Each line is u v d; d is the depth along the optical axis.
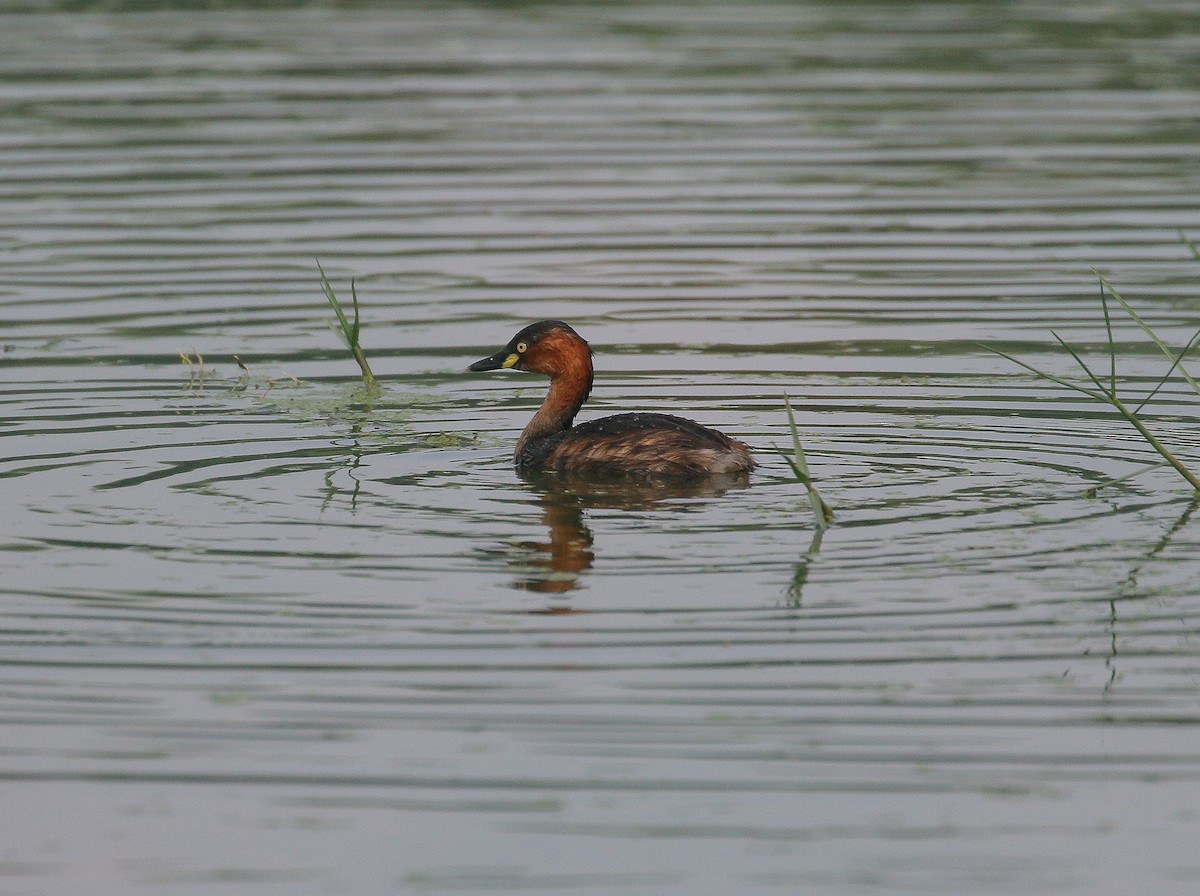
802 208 23.19
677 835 8.86
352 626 11.05
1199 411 15.90
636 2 35.72
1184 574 11.74
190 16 34.69
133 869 8.67
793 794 9.20
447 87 29.02
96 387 16.91
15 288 20.05
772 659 10.57
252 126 26.72
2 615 11.20
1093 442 14.95
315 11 35.19
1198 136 25.98
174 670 10.49
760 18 34.44
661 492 13.72
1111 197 23.33
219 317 19.34
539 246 21.91
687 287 20.30
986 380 17.03
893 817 8.99
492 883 8.50
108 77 29.39
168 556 12.23
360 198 23.59
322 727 9.84
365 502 13.45
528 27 33.78
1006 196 23.52
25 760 9.57
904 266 20.91
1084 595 11.45
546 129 26.78
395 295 20.08
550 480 14.12
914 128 26.72
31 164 24.70
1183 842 8.78
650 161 25.25
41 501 13.41
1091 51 31.22
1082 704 10.06
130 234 22.05
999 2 35.38
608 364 17.70
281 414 16.20
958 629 10.96
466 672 10.42
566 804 9.12
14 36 32.50
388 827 8.95
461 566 12.01
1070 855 8.68
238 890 8.48
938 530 12.62
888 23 33.84
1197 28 32.97
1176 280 20.02
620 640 10.81
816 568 11.90
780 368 17.53
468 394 17.09
